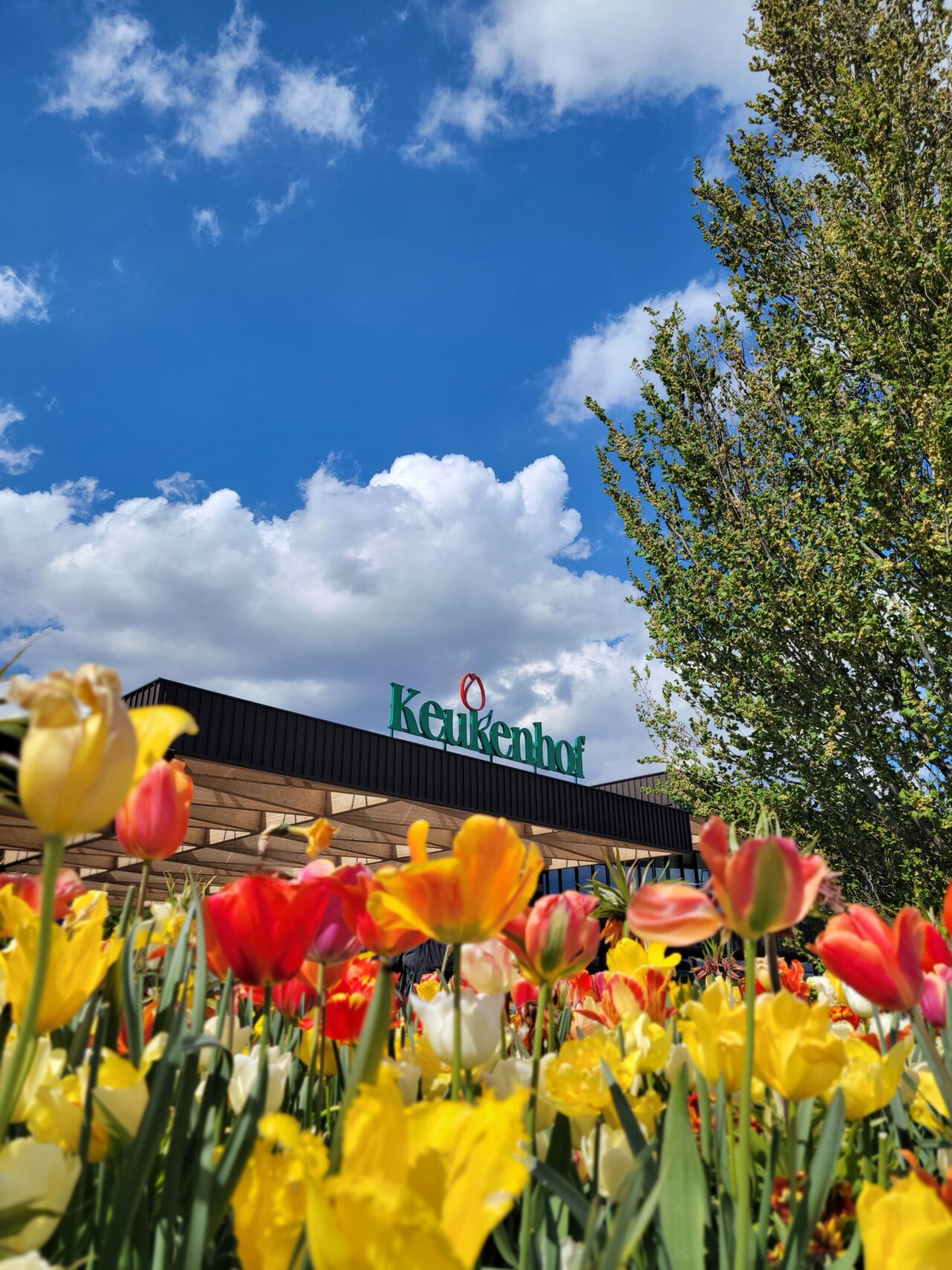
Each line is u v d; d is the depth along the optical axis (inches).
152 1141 22.3
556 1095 33.6
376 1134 15.8
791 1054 28.1
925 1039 34.1
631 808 847.1
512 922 36.3
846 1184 31.9
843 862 437.4
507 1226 34.2
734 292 539.8
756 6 576.1
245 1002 56.1
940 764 426.0
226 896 34.7
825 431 453.4
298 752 603.5
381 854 799.1
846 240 471.2
